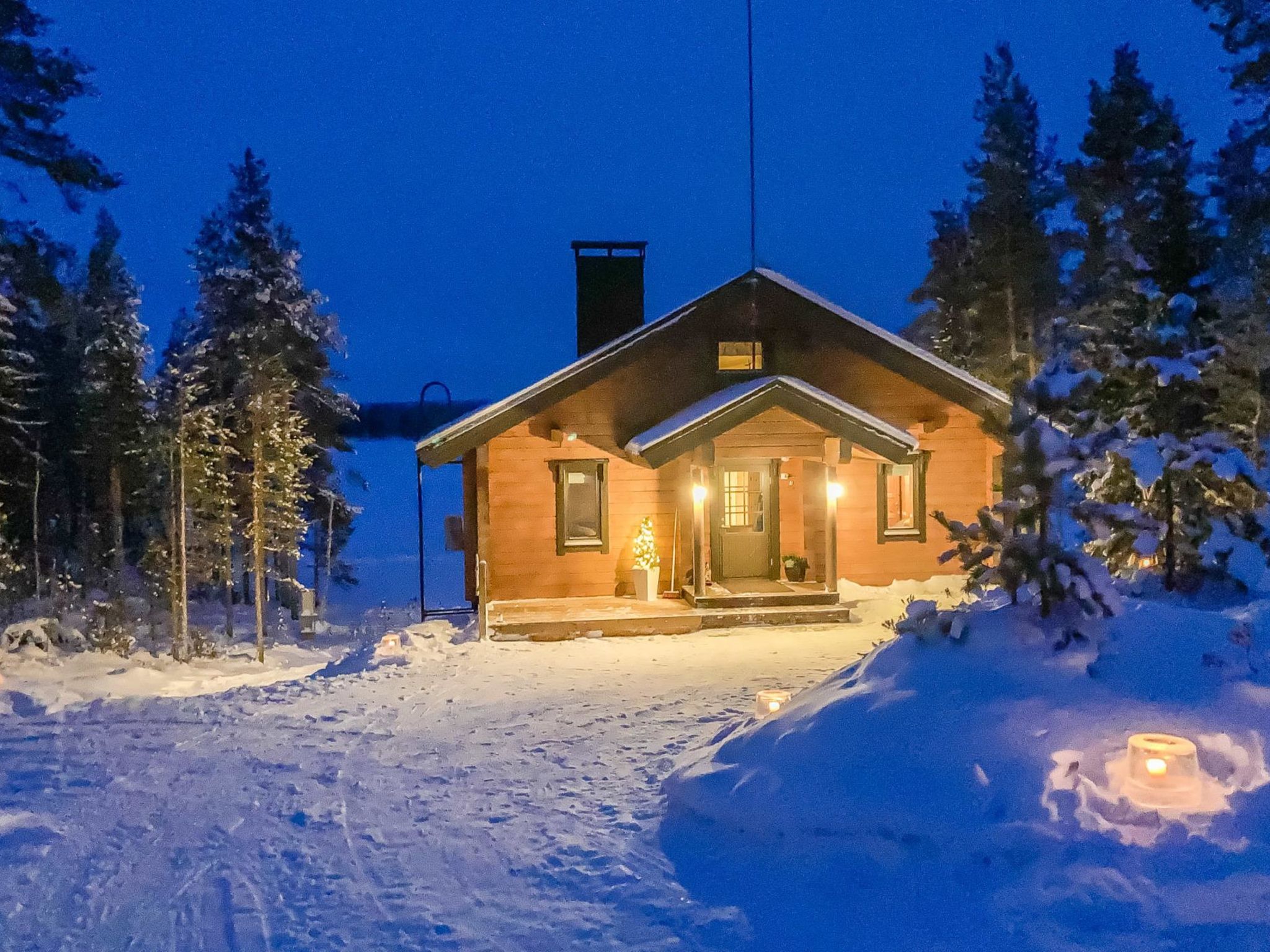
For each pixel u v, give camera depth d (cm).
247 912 598
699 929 556
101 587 2981
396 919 582
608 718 1002
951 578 1752
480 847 680
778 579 1756
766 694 866
